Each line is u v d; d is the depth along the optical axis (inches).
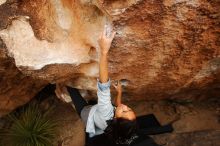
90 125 116.0
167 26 118.1
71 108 188.1
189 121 170.4
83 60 128.6
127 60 130.0
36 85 171.8
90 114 115.8
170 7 112.3
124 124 102.3
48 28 121.0
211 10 113.4
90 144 121.2
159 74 138.8
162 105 176.1
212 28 119.4
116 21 114.2
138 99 167.6
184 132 159.3
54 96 192.9
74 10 118.8
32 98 191.5
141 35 120.1
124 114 103.0
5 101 171.0
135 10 111.8
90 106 123.1
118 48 124.8
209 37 122.6
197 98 172.4
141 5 110.9
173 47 126.2
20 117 182.4
